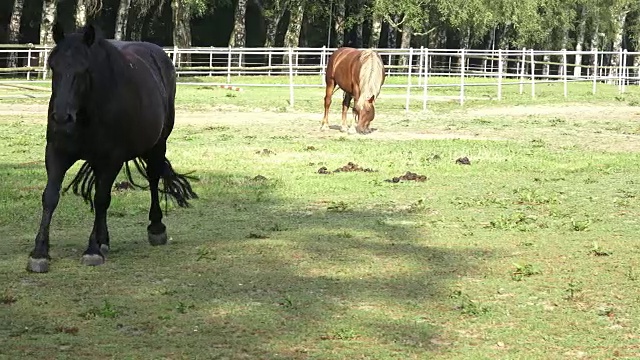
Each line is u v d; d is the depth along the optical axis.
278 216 11.53
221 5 50.00
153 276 8.30
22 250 9.31
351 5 55.19
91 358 6.14
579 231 10.65
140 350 6.32
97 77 8.13
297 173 15.05
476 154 17.64
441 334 6.84
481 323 7.12
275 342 6.54
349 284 8.16
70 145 8.24
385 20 53.56
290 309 7.34
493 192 13.48
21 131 20.44
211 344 6.47
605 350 6.55
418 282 8.29
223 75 43.28
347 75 21.03
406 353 6.39
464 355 6.39
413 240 10.13
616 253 9.48
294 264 8.86
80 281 8.08
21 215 11.20
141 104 8.76
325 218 11.42
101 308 7.23
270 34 49.69
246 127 22.02
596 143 19.98
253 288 7.96
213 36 57.41
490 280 8.41
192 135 20.30
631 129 22.77
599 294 7.96
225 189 13.28
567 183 14.27
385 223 11.09
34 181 13.77
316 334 6.74
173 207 11.98
